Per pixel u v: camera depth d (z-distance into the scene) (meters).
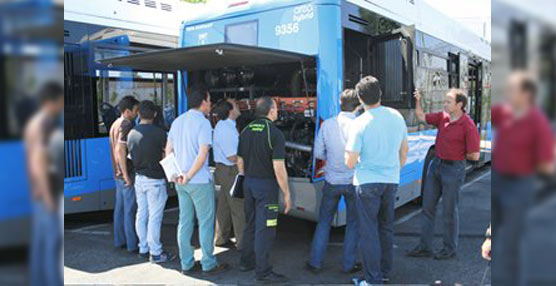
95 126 6.03
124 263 4.77
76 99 5.83
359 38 5.12
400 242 5.48
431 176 4.80
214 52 4.29
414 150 6.37
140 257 4.95
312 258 4.46
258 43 5.14
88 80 5.95
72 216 6.92
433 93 7.04
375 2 5.41
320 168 4.71
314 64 4.83
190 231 4.45
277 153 4.02
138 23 6.59
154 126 4.71
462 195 8.47
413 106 6.19
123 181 5.05
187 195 4.37
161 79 6.81
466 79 8.82
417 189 6.59
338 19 4.67
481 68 9.93
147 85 6.64
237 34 5.37
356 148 3.77
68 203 5.77
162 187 4.75
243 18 5.31
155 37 6.79
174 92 6.99
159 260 4.75
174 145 4.30
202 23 5.73
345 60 4.87
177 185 4.35
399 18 5.95
